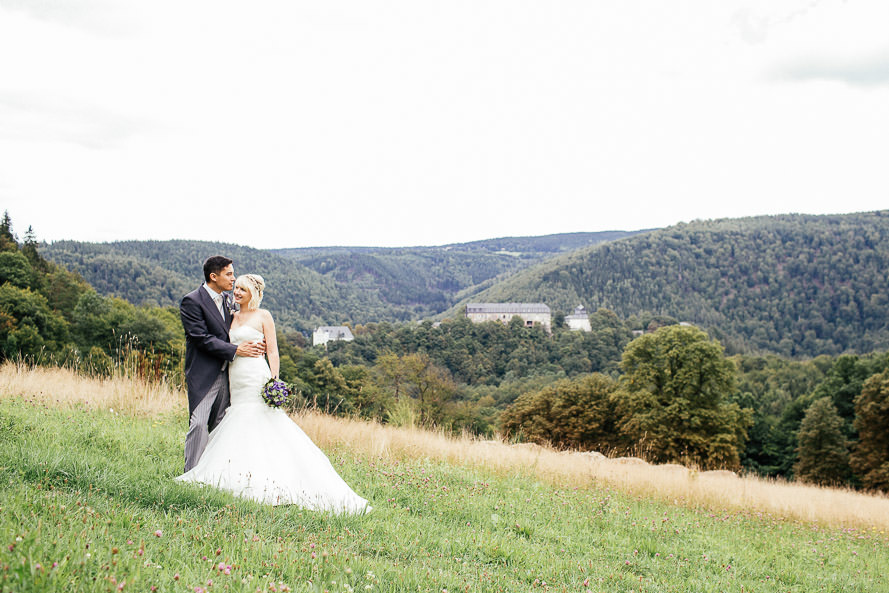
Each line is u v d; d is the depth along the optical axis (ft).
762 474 170.91
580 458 46.98
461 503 23.34
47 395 31.09
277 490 17.76
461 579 14.30
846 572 23.45
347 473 25.07
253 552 12.48
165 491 15.48
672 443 120.98
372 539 15.97
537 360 464.65
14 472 14.99
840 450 140.97
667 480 39.68
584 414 149.18
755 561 23.18
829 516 37.47
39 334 136.67
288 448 18.81
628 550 21.59
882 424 119.96
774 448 170.91
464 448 38.63
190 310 19.08
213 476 18.02
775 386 271.69
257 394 19.03
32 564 9.09
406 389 172.55
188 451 19.01
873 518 39.06
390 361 174.40
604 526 24.98
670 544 23.61
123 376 38.11
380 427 41.37
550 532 21.75
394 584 12.75
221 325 19.36
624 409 140.15
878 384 120.78
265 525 14.84
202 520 14.38
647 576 19.11
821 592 20.31
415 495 23.36
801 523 33.71
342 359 417.90
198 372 19.24
